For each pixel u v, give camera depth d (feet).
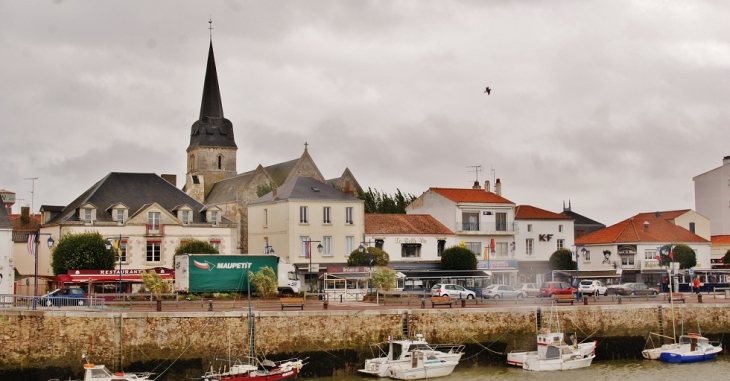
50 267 266.98
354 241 291.17
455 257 289.74
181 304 196.03
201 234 278.46
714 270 309.22
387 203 373.81
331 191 297.12
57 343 171.83
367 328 192.34
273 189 311.27
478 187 351.25
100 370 159.22
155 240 271.28
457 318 200.75
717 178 401.08
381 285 244.01
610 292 273.75
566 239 338.13
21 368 170.09
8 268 240.12
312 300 214.69
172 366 175.83
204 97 469.57
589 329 214.69
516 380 182.50
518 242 328.08
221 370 178.50
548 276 320.91
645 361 212.23
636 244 328.70
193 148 464.65
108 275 241.76
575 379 184.96
